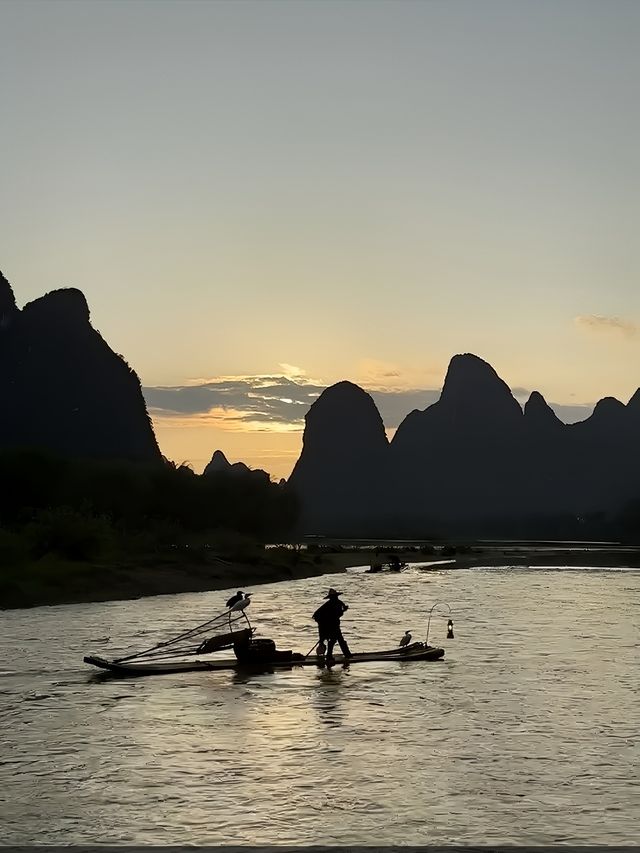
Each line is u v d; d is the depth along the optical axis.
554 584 64.00
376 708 17.69
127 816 10.89
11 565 51.06
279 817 10.87
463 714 17.08
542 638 29.83
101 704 18.11
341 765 13.29
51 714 17.09
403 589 57.59
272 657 23.00
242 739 14.98
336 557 104.69
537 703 18.17
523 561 103.38
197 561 65.44
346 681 21.02
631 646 27.50
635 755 13.94
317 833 10.27
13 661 23.70
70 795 11.77
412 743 14.70
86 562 55.66
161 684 20.64
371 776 12.70
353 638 29.86
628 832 10.34
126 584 50.03
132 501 93.44
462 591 55.81
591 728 15.84
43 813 11.02
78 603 42.97
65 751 14.15
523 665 23.41
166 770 13.00
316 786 12.19
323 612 23.83
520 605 44.50
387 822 10.68
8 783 12.34
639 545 183.38
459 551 126.94
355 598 49.44
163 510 99.38
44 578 47.09
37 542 56.31
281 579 67.06
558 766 13.28
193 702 18.34
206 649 22.86
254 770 12.99
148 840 10.02
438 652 24.36
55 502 87.50
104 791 11.94
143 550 68.25
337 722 16.38
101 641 27.80
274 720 16.53
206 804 11.38
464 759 13.66
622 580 69.38
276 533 125.31
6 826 10.51
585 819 10.84
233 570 64.81
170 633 30.08
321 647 23.86
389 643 28.39
